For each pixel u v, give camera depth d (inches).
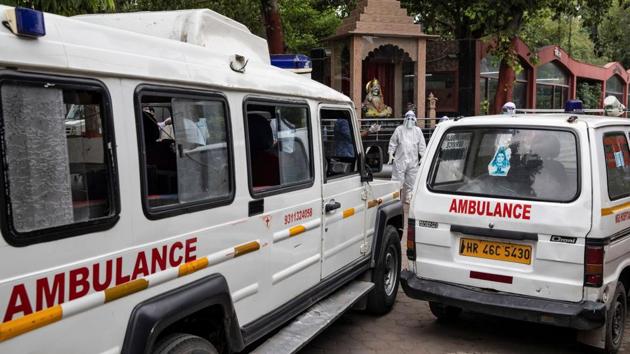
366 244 211.5
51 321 89.9
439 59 658.2
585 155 170.6
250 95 142.9
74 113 96.9
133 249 105.6
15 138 86.3
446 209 186.4
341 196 189.5
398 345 195.6
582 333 179.5
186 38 140.0
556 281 169.0
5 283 83.6
